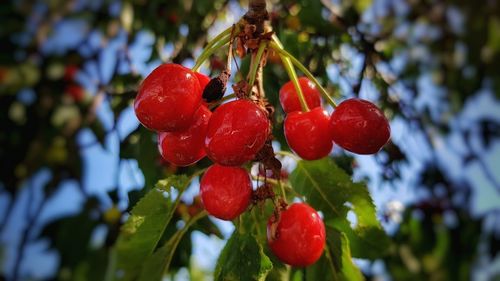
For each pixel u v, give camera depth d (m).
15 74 0.57
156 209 0.24
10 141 0.56
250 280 0.21
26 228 0.48
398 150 0.45
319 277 0.25
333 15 0.40
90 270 0.42
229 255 0.22
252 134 0.20
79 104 0.55
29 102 0.56
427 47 0.66
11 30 0.59
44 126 0.56
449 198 0.55
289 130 0.23
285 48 0.35
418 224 0.51
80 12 0.53
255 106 0.20
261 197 0.22
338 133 0.22
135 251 0.24
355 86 0.39
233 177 0.22
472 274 0.58
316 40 0.38
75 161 0.52
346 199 0.26
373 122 0.22
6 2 0.59
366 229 0.26
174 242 0.25
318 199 0.26
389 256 0.49
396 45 0.55
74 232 0.43
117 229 0.40
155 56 0.43
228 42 0.22
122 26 0.43
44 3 0.57
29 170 0.54
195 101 0.21
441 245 0.55
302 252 0.22
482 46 0.68
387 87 0.43
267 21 0.23
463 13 0.69
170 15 0.43
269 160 0.22
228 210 0.21
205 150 0.20
